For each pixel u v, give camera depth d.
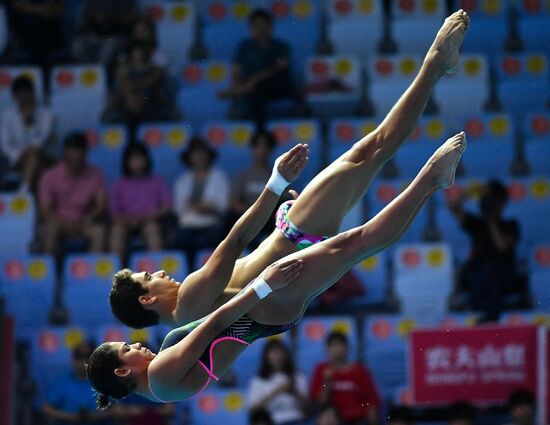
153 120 40.19
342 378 32.12
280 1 42.94
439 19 42.69
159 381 19.06
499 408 31.34
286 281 18.45
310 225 19.41
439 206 37.16
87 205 37.16
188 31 42.22
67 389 32.56
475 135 39.03
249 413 32.12
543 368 30.56
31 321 35.31
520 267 36.22
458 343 30.77
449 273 35.22
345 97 40.16
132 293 20.33
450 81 40.59
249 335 19.16
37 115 39.28
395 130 19.28
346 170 19.33
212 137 38.78
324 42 42.31
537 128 39.88
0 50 42.62
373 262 35.47
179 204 36.75
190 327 19.61
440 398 30.72
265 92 39.97
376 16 42.56
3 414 31.91
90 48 41.66
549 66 41.53
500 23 42.72
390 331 33.84
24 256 36.84
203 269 19.64
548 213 37.09
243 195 36.28
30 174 38.56
